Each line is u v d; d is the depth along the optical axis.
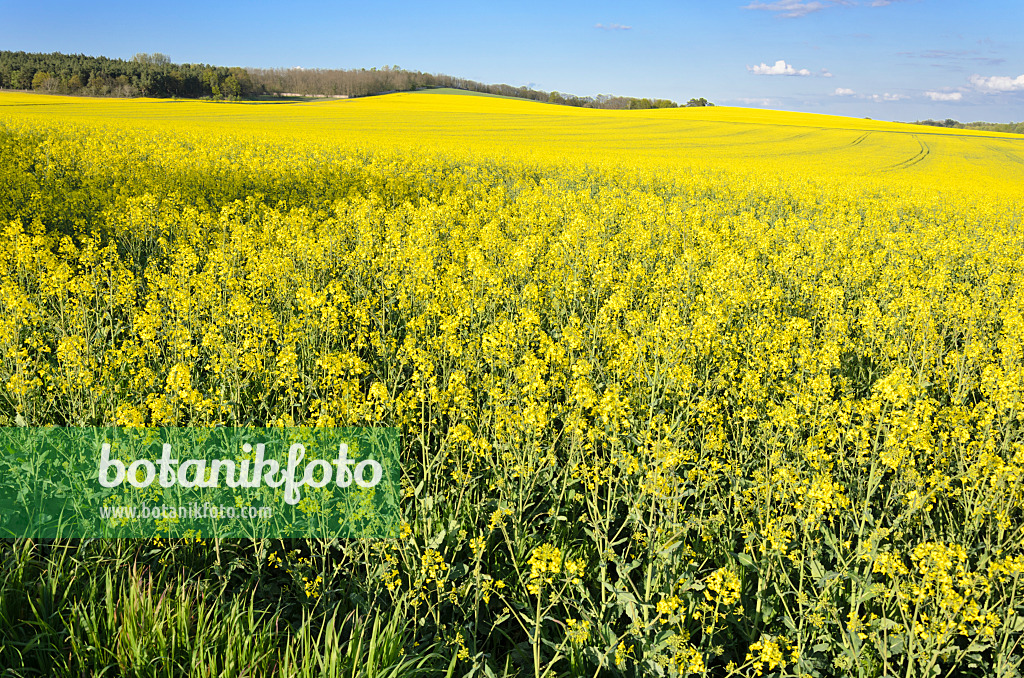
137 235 12.65
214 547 4.55
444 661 3.81
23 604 3.84
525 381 5.93
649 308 9.90
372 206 15.30
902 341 8.60
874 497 5.38
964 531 4.69
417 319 7.80
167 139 31.05
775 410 5.45
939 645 3.72
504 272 10.72
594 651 3.83
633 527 4.85
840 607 4.25
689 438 5.75
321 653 3.80
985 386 6.34
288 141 33.28
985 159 52.00
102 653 3.47
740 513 5.02
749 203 22.05
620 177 25.33
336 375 5.70
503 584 4.02
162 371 6.44
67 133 31.92
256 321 7.20
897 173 39.75
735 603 4.20
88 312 7.96
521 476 4.93
